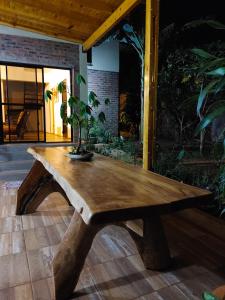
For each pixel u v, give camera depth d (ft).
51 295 4.39
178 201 3.60
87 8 10.79
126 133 30.60
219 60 4.34
